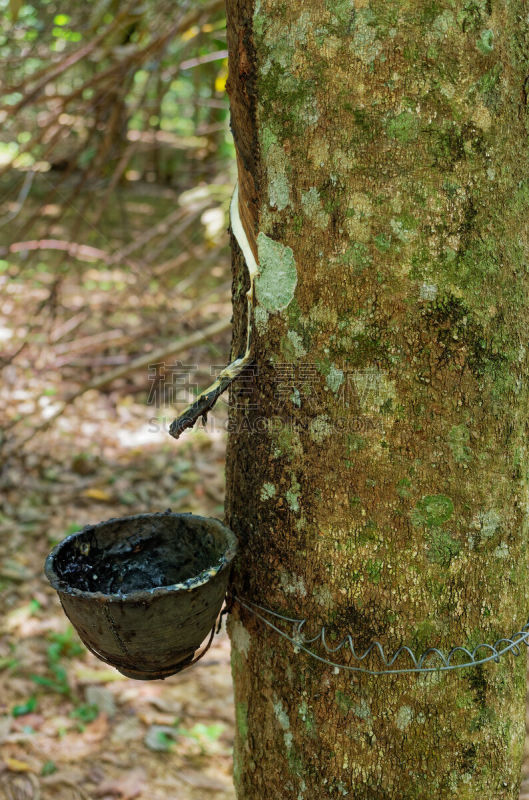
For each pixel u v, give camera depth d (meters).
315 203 1.25
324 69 1.20
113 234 8.25
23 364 5.24
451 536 1.29
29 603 3.39
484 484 1.30
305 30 1.20
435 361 1.24
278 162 1.28
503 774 1.40
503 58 1.21
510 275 1.29
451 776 1.34
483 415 1.28
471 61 1.18
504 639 1.37
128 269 5.75
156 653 1.37
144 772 2.61
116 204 9.64
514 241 1.29
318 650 1.36
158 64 3.63
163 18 3.84
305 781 1.40
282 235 1.30
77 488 4.31
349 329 1.26
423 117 1.18
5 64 4.44
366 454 1.28
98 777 2.58
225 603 1.61
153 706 2.92
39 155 4.60
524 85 1.27
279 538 1.39
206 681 3.10
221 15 4.22
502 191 1.25
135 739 2.75
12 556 3.68
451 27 1.16
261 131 1.28
